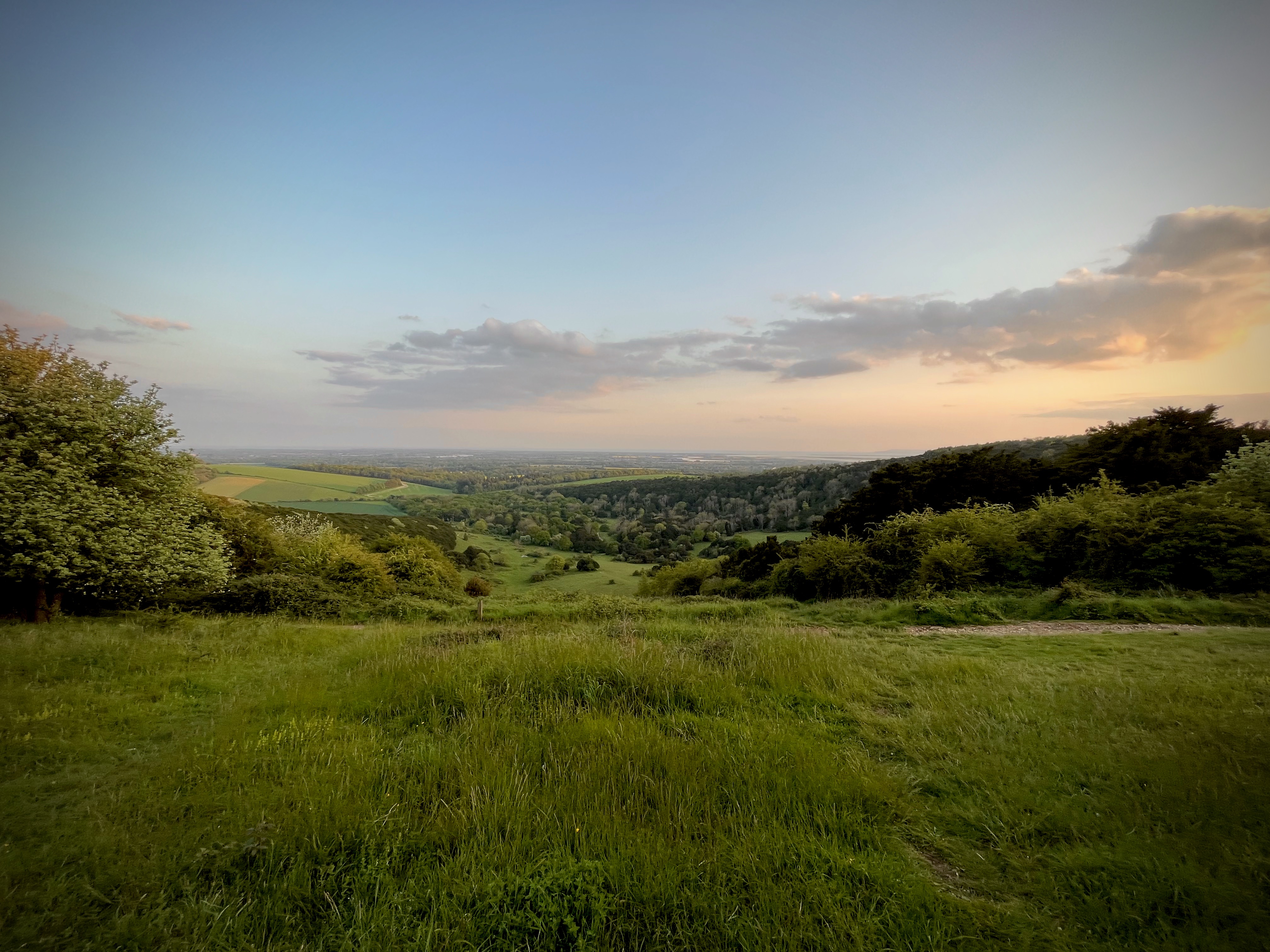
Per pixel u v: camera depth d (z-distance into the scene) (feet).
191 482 47.39
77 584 37.52
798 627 38.55
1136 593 42.78
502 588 150.92
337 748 16.31
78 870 10.58
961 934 8.86
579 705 20.18
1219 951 8.00
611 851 10.78
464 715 19.38
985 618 39.19
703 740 16.34
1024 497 79.56
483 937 8.95
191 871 10.62
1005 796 12.82
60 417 38.09
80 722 18.81
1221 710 16.98
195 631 35.83
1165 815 11.39
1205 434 72.54
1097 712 17.48
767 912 9.26
